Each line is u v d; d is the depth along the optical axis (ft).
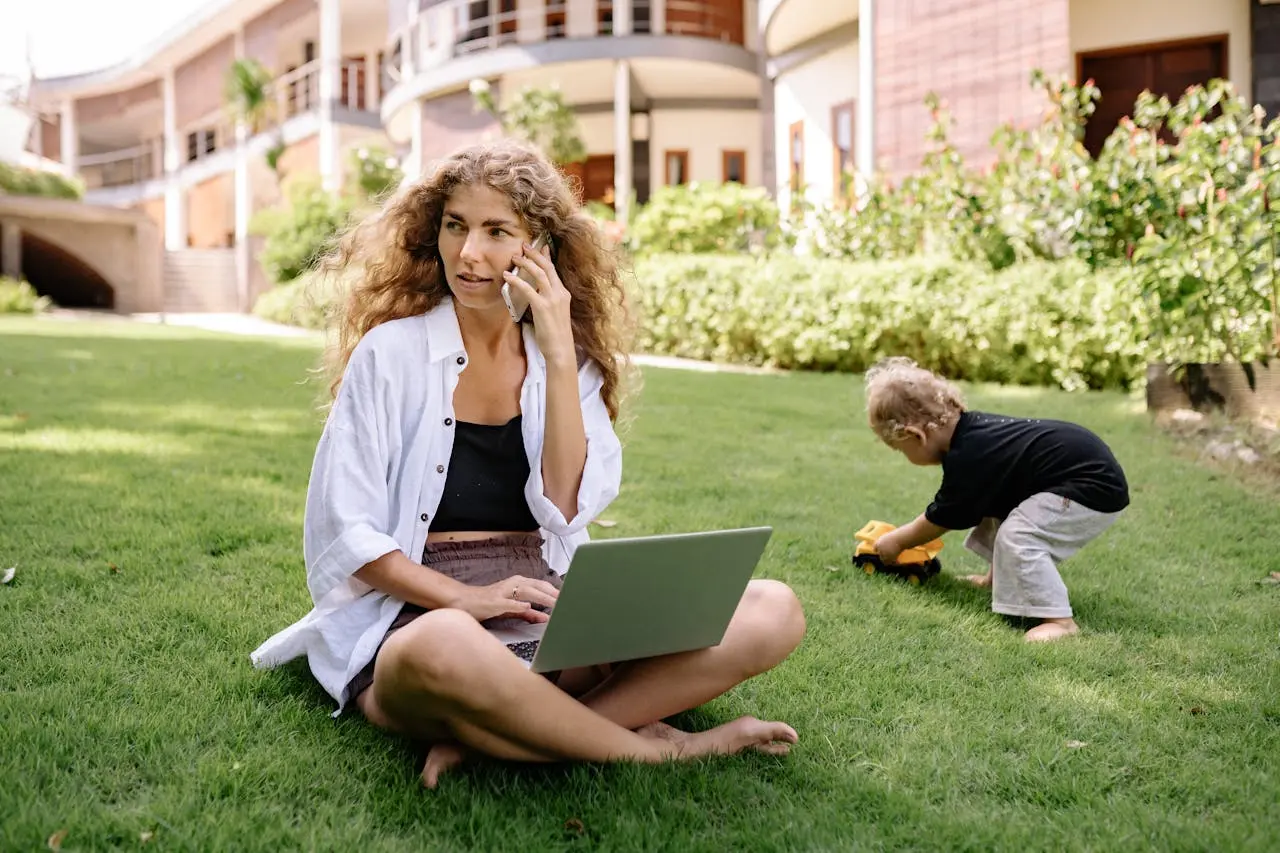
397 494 6.57
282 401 22.07
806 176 49.52
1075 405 22.61
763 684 7.73
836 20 45.16
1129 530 12.66
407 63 68.95
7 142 97.25
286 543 11.08
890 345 29.60
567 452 6.70
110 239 74.43
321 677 6.68
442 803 5.69
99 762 5.98
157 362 29.94
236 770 5.88
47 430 17.44
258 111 84.53
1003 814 5.81
